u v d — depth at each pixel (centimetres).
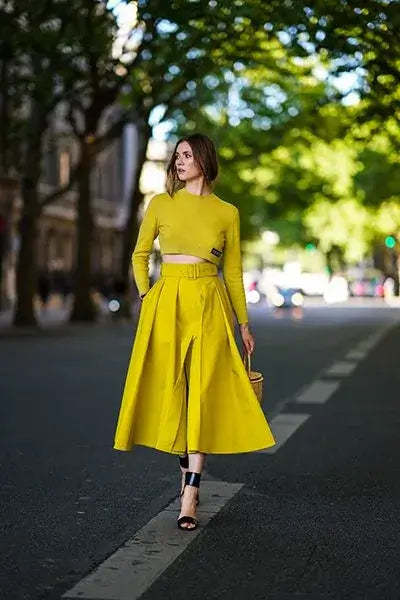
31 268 3606
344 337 3234
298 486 870
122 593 568
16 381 1767
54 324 4041
